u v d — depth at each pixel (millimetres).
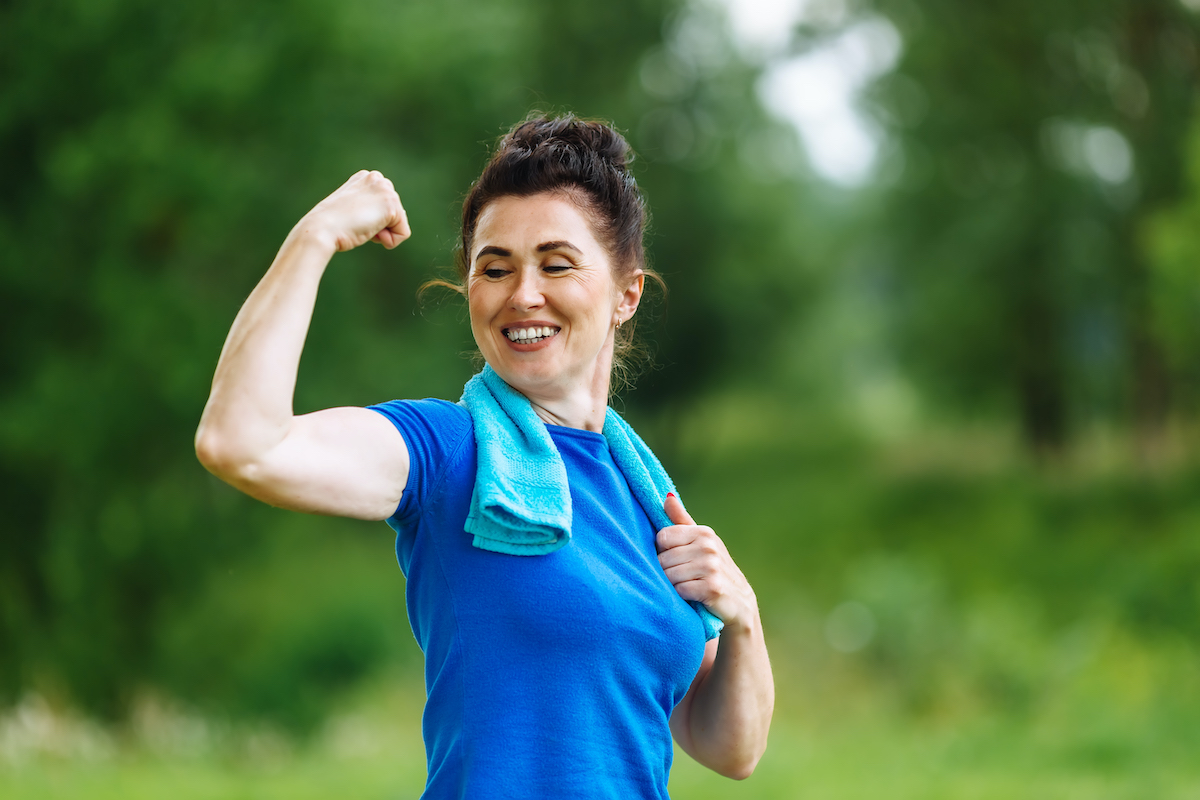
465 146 19984
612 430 2299
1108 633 16328
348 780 9852
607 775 1953
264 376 1721
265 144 13742
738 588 2230
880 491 33062
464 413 2070
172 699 13969
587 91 31922
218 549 14281
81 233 12930
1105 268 25922
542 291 2086
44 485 13273
